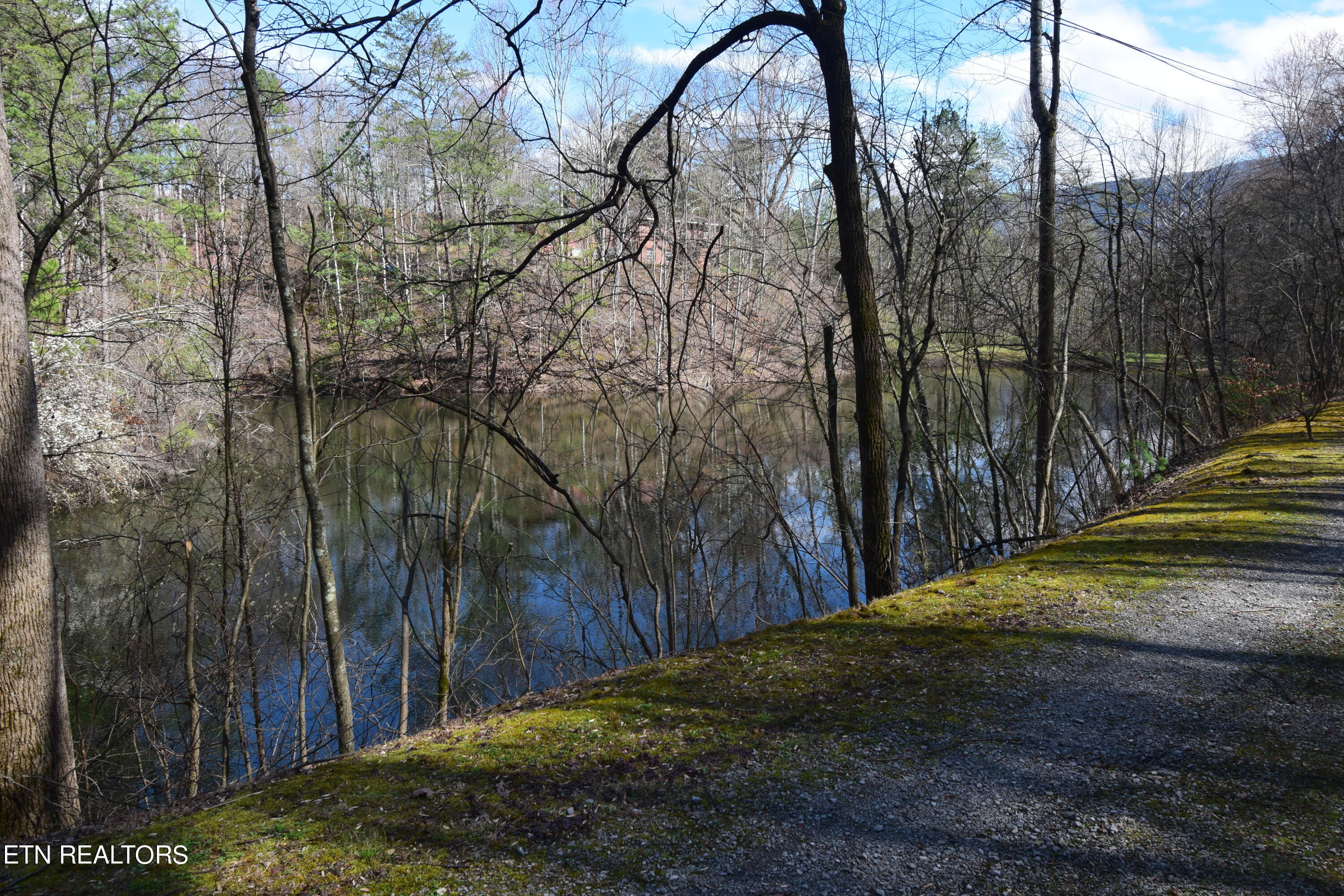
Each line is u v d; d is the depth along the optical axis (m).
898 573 7.85
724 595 11.73
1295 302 18.23
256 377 11.16
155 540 8.54
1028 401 13.52
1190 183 16.36
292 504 10.83
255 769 7.83
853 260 7.11
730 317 12.17
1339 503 8.41
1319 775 3.21
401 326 8.37
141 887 2.69
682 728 3.85
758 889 2.59
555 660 9.71
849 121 6.95
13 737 4.88
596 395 15.96
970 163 11.59
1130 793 3.13
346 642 10.12
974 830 2.92
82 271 13.39
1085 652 4.71
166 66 7.44
